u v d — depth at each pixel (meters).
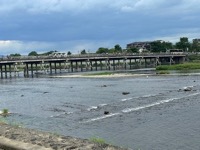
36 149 10.38
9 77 123.06
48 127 25.33
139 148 18.19
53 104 39.97
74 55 139.38
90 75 104.12
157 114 29.42
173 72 103.00
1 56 118.25
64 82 81.50
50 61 133.88
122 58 155.88
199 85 57.72
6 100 46.88
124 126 24.67
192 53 186.62
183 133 21.58
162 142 19.42
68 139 11.82
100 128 24.38
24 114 32.75
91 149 10.27
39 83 82.19
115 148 10.45
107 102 39.22
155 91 50.12
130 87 58.59
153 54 165.50
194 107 32.59
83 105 37.56
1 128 14.25
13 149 10.91
